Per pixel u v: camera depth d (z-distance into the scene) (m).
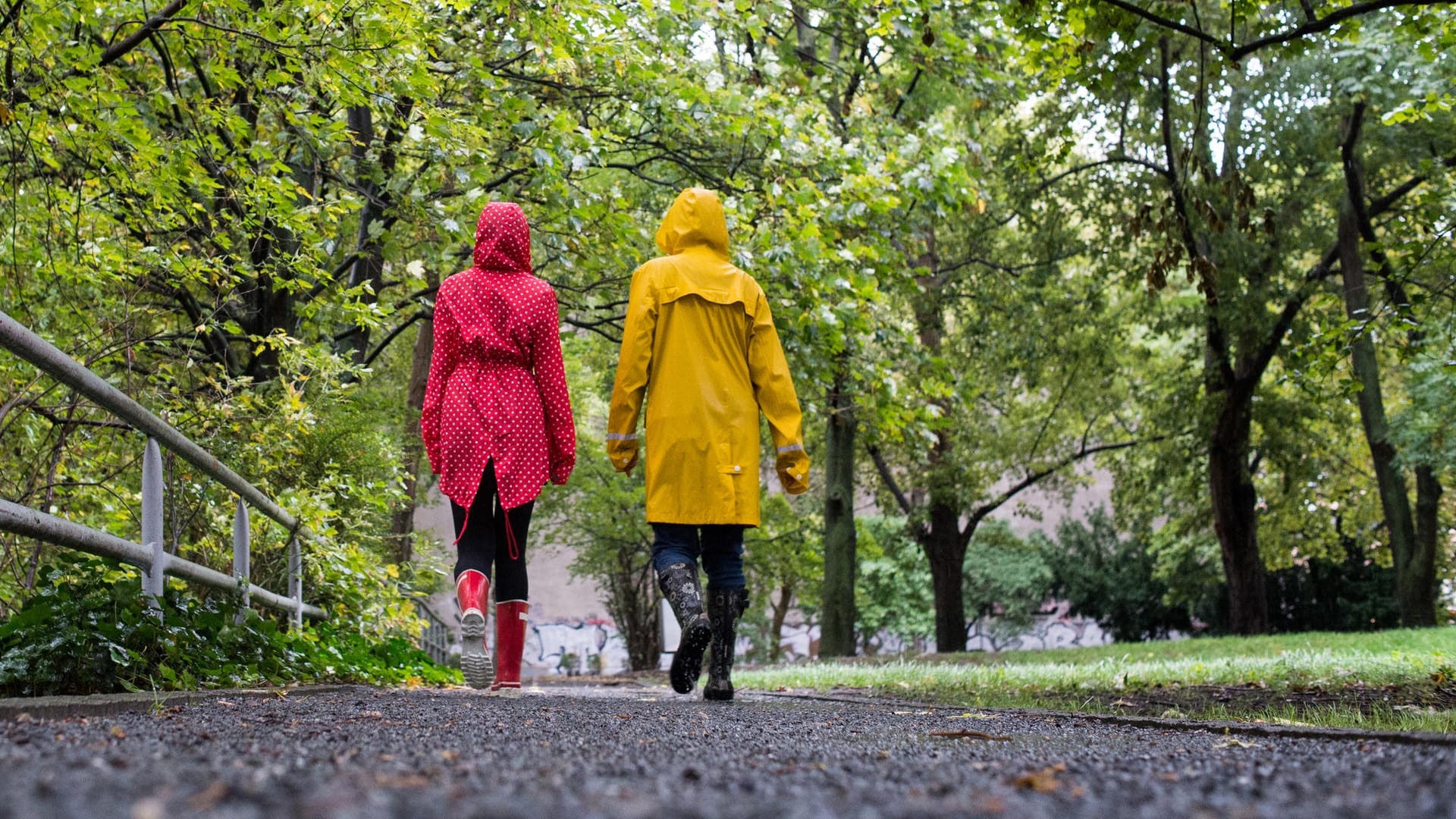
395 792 1.34
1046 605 33.72
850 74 14.22
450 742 2.26
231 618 4.60
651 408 5.05
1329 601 28.52
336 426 7.63
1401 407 23.92
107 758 1.64
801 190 9.81
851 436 17.67
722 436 5.00
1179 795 1.58
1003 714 4.33
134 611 3.57
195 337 6.95
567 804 1.26
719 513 4.96
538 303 4.91
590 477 23.89
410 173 9.19
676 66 9.85
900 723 3.58
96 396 3.49
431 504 15.70
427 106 7.75
